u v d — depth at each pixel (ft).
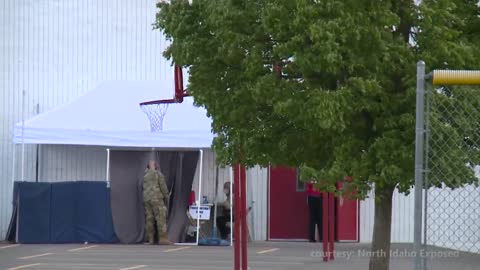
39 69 306.96
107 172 287.69
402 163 102.01
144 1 310.45
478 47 107.55
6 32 305.94
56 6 308.19
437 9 103.45
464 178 101.19
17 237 282.36
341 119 100.32
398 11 107.65
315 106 100.22
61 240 283.59
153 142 277.64
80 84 308.60
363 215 297.74
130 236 284.82
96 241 284.00
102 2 309.63
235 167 148.25
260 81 106.42
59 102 307.78
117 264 227.40
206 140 276.41
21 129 281.74
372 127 106.52
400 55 103.91
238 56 110.93
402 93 104.63
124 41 310.24
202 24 116.57
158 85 301.02
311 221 292.81
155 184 280.31
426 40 104.53
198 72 116.16
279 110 103.55
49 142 280.10
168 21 118.93
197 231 280.51
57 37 307.99
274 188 301.22
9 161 303.27
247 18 110.93
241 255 182.50
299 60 102.32
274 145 114.11
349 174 104.88
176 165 288.92
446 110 100.99
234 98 112.47
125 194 286.66
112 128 280.31
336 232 296.30
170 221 285.23
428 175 98.12
